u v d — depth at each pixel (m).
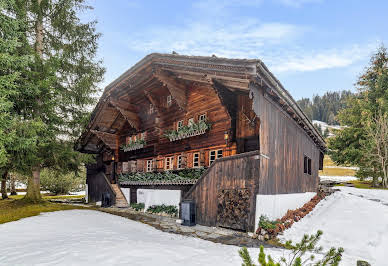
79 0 15.76
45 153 14.01
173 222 9.75
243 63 7.21
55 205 14.11
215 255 5.19
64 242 5.77
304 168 13.04
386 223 8.61
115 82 14.52
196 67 9.20
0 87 9.23
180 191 11.80
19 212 11.16
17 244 5.77
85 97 16.53
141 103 16.55
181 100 12.85
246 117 10.19
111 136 19.31
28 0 13.81
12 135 9.60
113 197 16.02
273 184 8.71
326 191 16.77
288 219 9.09
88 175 20.84
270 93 8.11
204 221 9.20
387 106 23.34
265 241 6.88
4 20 10.05
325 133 96.19
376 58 27.48
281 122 9.83
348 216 9.92
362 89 28.86
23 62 10.47
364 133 24.86
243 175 8.14
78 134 17.75
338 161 27.77
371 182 25.30
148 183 13.71
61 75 16.36
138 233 7.38
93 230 7.45
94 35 16.70
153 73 11.77
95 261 4.39
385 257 6.10
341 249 3.40
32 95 11.88
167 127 14.44
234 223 8.21
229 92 10.52
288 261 4.95
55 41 15.84
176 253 5.09
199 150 12.22
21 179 28.91
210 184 9.28
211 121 11.75
